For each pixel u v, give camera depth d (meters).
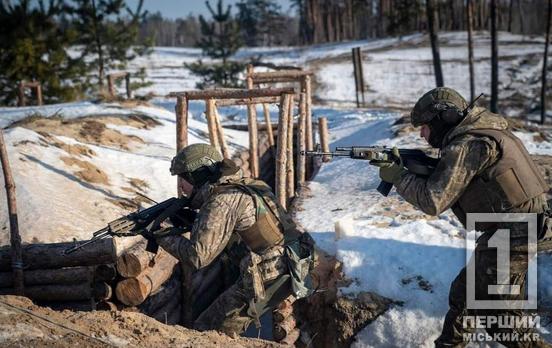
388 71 38.09
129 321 3.70
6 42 19.44
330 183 8.50
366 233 5.78
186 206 4.02
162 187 8.46
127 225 3.88
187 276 5.32
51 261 4.59
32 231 5.67
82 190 7.19
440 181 3.44
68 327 3.40
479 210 3.53
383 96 32.56
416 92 33.59
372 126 14.15
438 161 3.67
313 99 31.12
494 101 21.58
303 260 3.93
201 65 26.75
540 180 3.54
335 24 78.88
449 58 41.16
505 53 41.03
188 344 3.52
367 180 8.28
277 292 3.85
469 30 23.06
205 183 3.85
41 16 19.86
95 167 8.15
